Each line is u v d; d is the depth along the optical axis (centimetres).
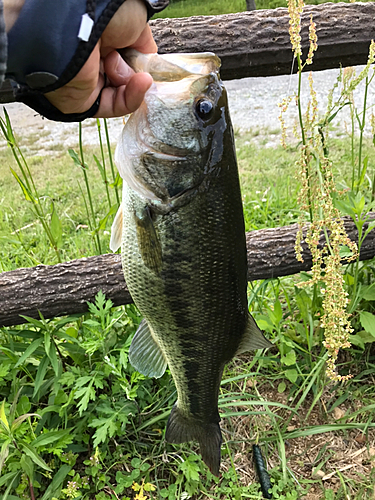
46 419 52
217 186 34
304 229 61
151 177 33
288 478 51
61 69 25
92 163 137
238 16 57
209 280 36
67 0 24
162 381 58
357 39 59
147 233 34
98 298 52
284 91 190
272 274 60
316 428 54
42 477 50
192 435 45
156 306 36
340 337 47
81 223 102
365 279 68
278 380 62
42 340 50
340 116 152
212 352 40
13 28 24
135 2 27
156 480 50
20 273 55
